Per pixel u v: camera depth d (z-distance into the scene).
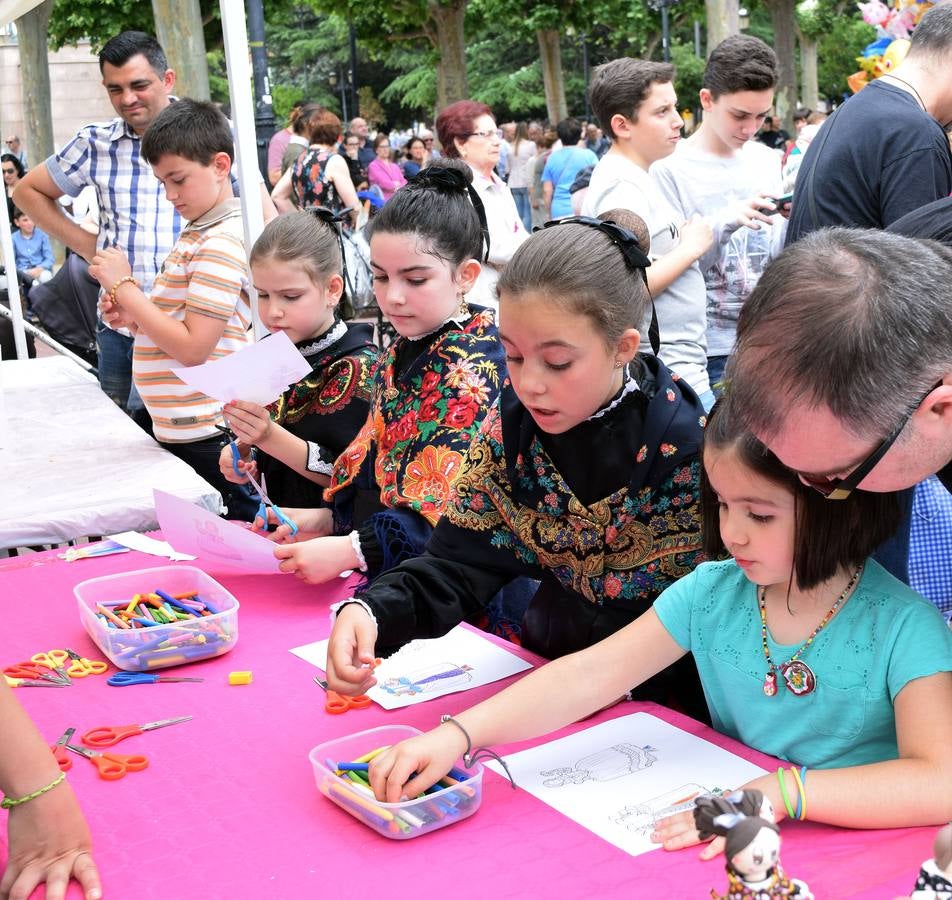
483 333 2.27
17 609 2.30
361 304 5.35
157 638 1.98
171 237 4.20
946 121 2.80
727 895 1.06
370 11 23.00
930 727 1.40
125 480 2.96
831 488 1.27
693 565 1.82
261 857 1.41
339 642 1.75
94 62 22.16
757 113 3.75
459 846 1.41
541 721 1.60
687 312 3.35
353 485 2.49
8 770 1.37
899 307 1.12
